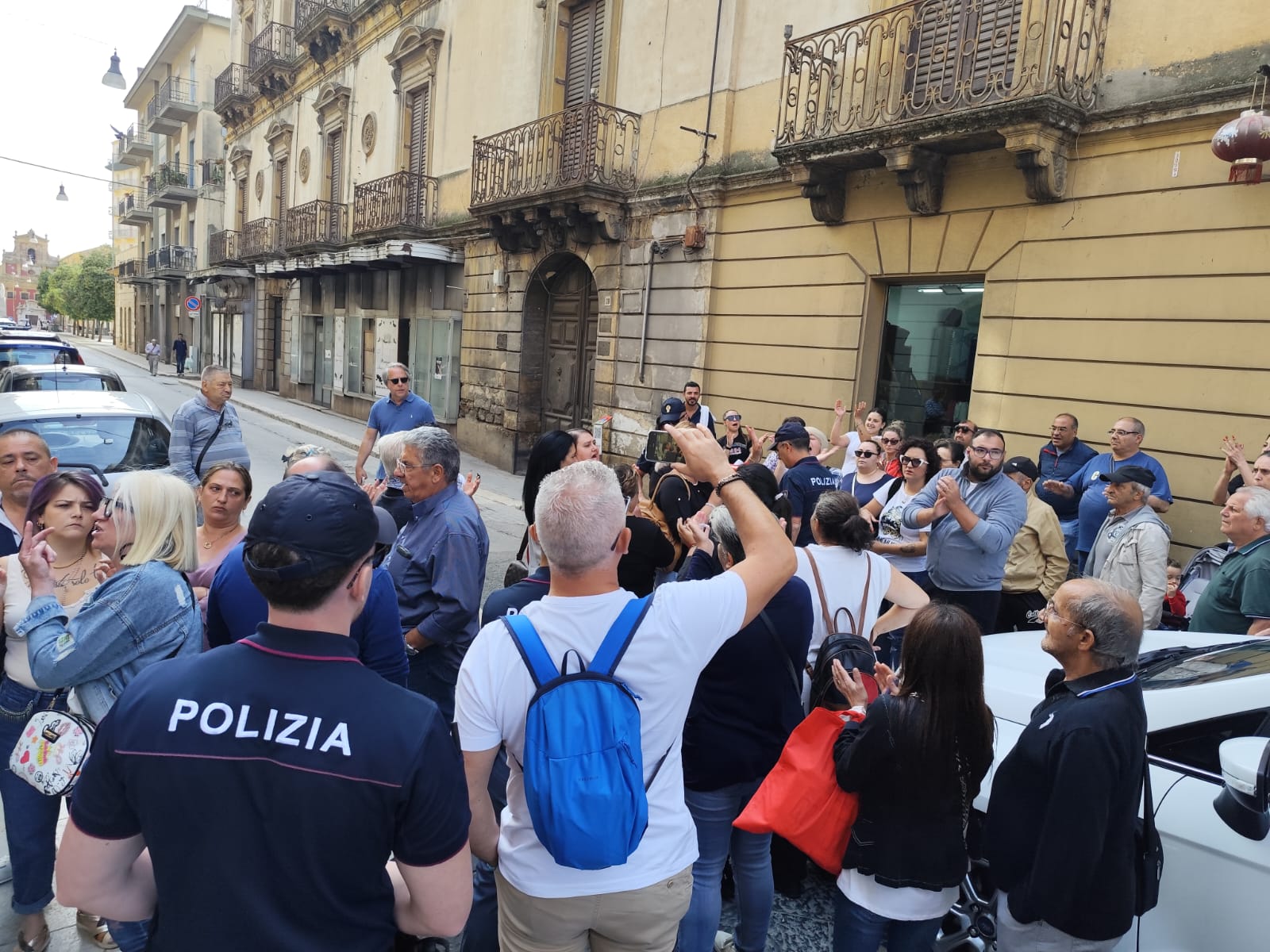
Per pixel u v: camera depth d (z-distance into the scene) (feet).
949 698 7.41
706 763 8.53
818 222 29.07
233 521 11.21
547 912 5.81
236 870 4.24
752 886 9.03
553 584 6.10
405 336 57.82
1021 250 23.27
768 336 31.22
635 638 5.74
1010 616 17.15
